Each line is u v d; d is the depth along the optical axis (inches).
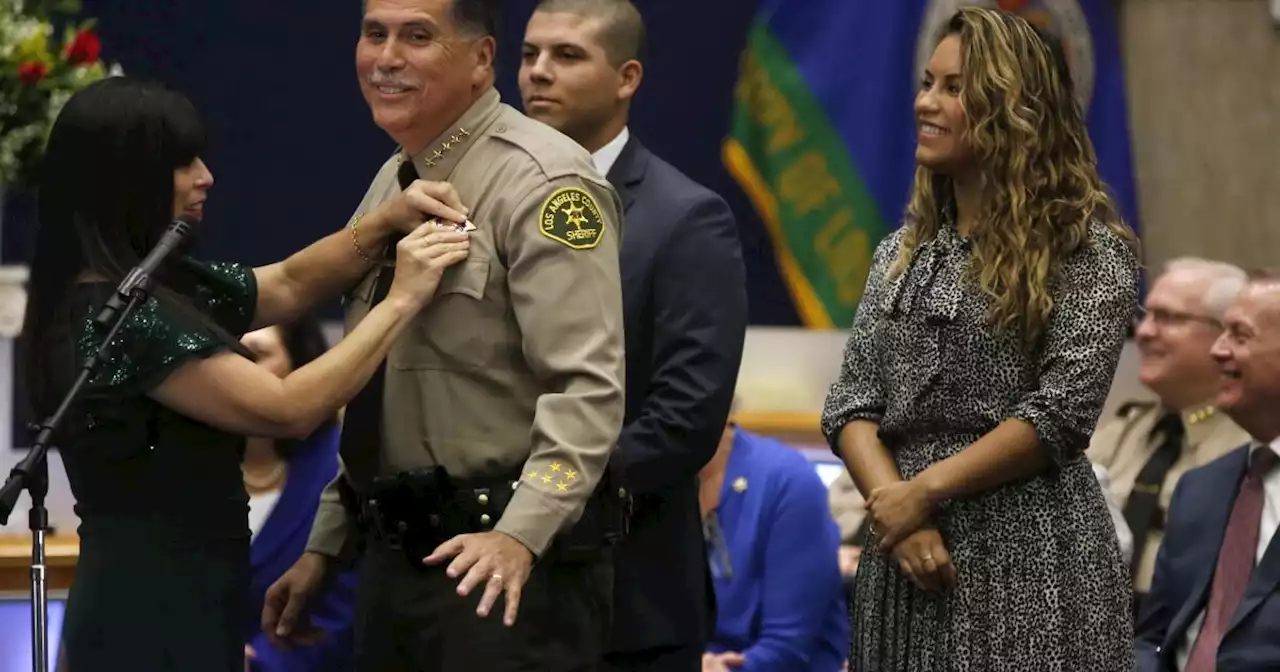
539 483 298.2
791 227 571.8
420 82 312.7
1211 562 430.3
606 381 303.1
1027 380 331.6
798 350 575.8
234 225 559.8
